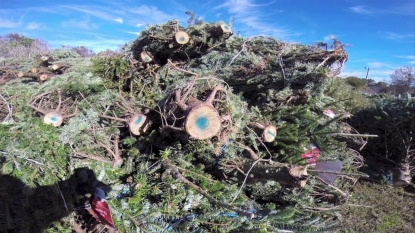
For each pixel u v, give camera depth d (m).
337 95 2.55
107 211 1.08
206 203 1.14
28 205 1.02
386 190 2.26
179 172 1.20
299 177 1.06
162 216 1.10
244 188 1.37
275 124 1.50
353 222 1.79
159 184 1.21
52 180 1.11
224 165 1.27
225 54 1.70
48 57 2.38
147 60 1.87
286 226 1.13
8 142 1.13
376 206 2.01
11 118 1.32
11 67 2.37
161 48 1.86
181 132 1.18
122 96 1.62
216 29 1.69
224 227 1.05
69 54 2.51
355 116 2.74
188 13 1.81
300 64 1.51
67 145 1.29
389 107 2.57
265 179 1.20
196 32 1.77
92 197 1.18
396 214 1.93
